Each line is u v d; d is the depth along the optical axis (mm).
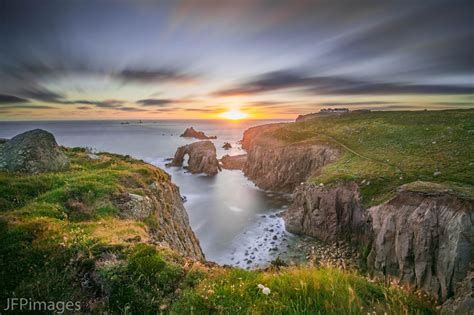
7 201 14234
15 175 19016
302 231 50938
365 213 41750
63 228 10758
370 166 54531
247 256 41656
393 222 35156
